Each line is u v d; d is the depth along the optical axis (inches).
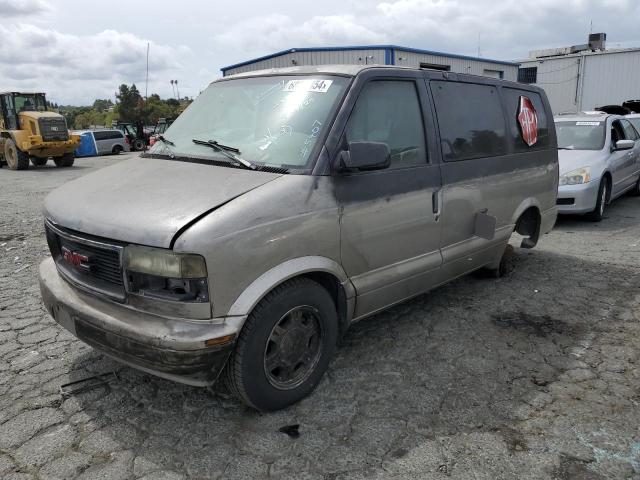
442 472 102.7
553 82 1160.2
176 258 102.1
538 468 103.5
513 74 1082.7
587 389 131.6
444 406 124.8
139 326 106.3
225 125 146.6
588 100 1121.4
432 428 116.3
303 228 117.6
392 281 144.8
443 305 187.2
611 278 214.5
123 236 107.2
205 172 126.4
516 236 287.9
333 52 836.0
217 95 160.9
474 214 173.2
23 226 336.2
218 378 120.3
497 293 198.5
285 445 111.0
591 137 349.7
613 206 380.8
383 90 142.6
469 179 167.9
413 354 150.7
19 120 872.3
